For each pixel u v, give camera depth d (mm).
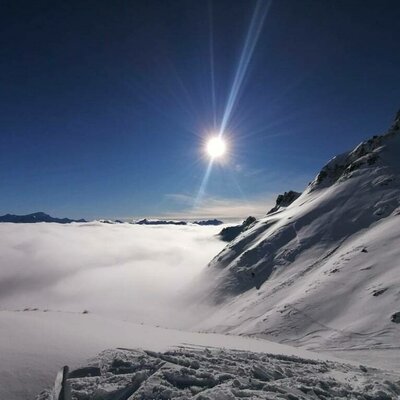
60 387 9000
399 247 52219
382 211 79062
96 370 10086
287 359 14562
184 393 9133
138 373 9898
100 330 15586
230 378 10414
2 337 11477
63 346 11359
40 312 21094
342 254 62469
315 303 46906
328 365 14391
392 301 38188
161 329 21062
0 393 8555
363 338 33438
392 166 100938
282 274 77812
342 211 89750
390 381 11930
